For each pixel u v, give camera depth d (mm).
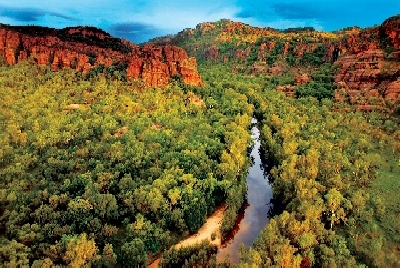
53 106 179500
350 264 83875
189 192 113375
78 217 100312
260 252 87125
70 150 139875
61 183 116188
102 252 93688
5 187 110562
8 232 92938
